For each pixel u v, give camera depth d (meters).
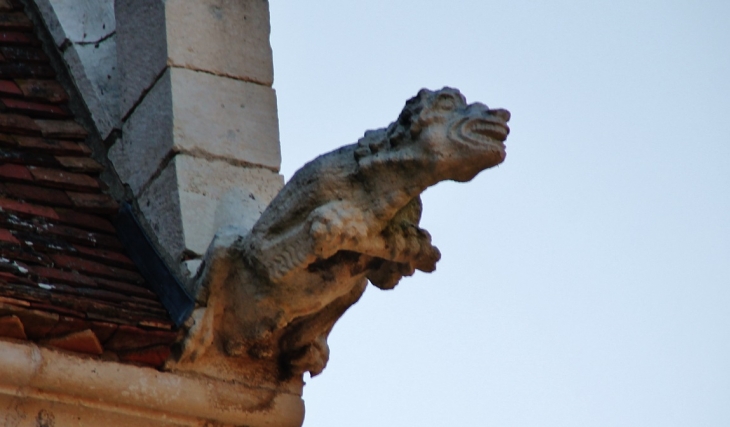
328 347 18.12
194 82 19.30
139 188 19.02
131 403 17.09
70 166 19.11
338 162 16.88
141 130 19.30
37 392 16.69
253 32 19.95
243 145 19.23
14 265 17.14
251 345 17.70
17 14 20.91
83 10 20.73
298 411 17.95
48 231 18.09
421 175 16.55
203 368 17.59
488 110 16.44
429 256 17.22
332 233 16.61
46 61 20.50
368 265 17.31
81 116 19.92
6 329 16.55
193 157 18.89
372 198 16.73
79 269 17.80
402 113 16.67
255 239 17.22
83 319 16.83
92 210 18.73
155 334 17.23
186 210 18.48
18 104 19.58
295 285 17.20
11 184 18.44
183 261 18.14
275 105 19.69
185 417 17.45
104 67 20.20
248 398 17.72
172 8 19.53
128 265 18.30
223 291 17.58
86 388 16.84
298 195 16.95
